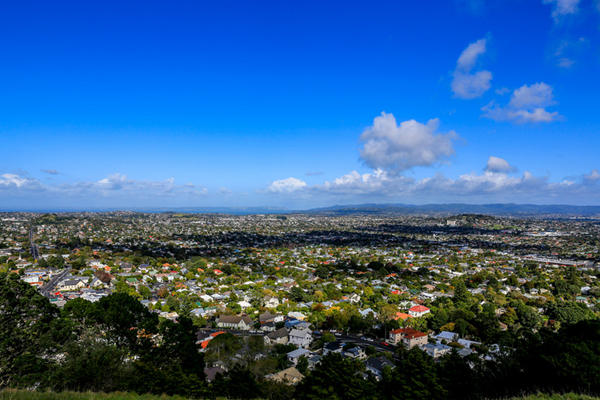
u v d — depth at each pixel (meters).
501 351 40.97
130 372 32.12
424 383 35.09
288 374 56.41
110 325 36.94
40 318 35.22
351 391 34.22
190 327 42.34
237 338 71.25
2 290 34.75
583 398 24.19
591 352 28.48
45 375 30.06
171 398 29.23
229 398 36.28
